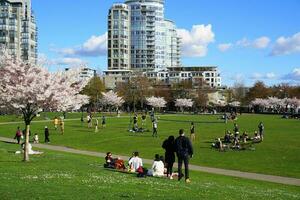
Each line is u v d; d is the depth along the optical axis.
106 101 195.62
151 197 21.98
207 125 114.88
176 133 90.19
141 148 67.62
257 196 25.34
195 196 23.19
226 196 24.12
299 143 70.81
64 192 22.34
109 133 89.81
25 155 41.41
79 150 65.94
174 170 43.56
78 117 152.12
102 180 28.08
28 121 41.97
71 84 46.78
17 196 20.97
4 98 40.69
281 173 46.16
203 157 56.78
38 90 40.22
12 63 40.53
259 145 68.31
